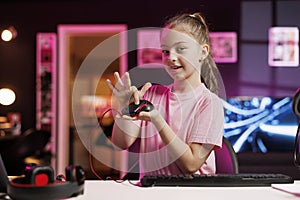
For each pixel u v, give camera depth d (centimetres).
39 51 526
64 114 527
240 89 511
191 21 139
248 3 514
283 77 511
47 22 529
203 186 122
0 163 112
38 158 432
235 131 493
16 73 531
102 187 122
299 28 510
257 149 491
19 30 531
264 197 106
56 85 526
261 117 494
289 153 471
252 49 513
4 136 448
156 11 519
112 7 524
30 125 527
